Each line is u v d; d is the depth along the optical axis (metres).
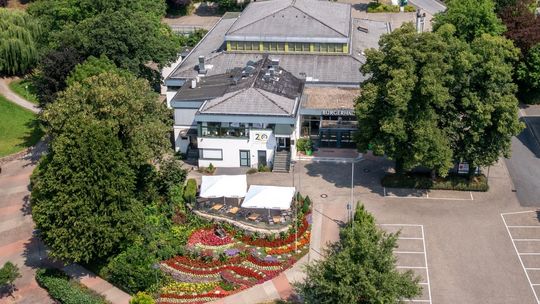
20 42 134.75
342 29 121.19
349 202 92.31
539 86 118.12
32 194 83.81
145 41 116.94
